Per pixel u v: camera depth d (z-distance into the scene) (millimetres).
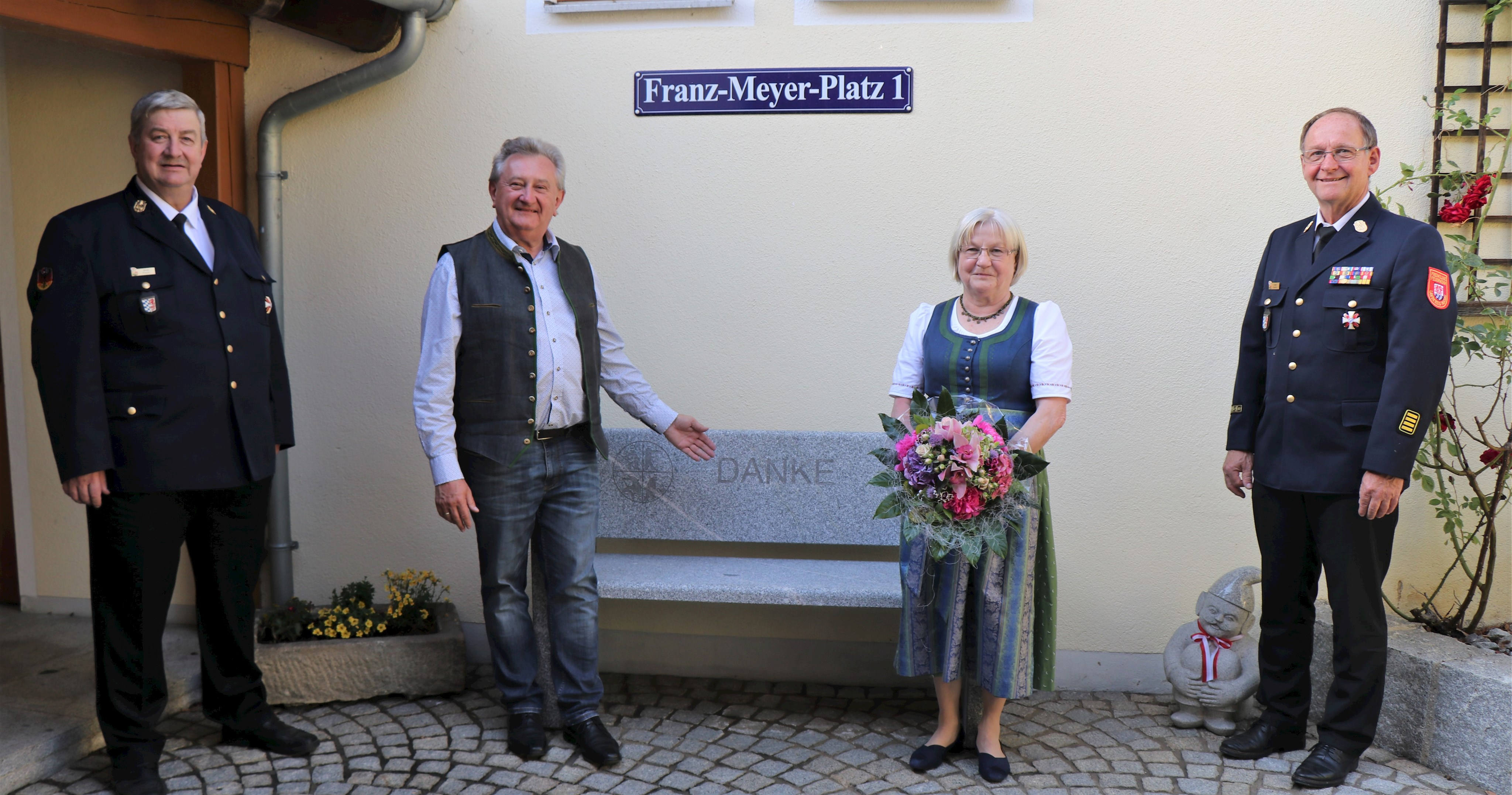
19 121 3701
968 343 2682
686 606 3516
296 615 3295
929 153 3361
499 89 3510
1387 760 2814
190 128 2535
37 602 3898
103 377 2492
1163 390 3342
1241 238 3281
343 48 3531
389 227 3586
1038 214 3340
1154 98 3277
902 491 2512
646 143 3463
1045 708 3236
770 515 3305
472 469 2795
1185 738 2990
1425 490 3121
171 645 3488
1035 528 2670
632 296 3506
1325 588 3330
